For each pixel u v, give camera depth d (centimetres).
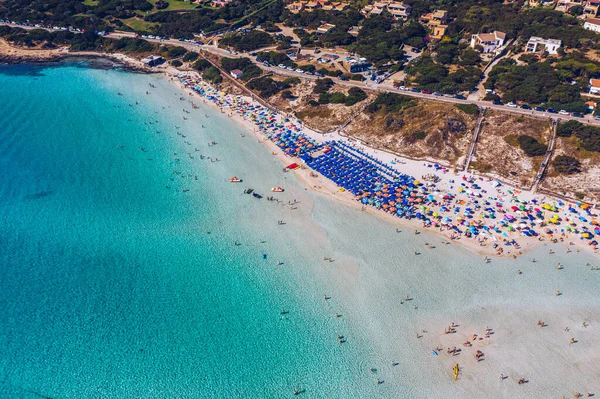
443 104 10769
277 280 6962
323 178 9431
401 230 7906
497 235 7656
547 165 9006
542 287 6719
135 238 7819
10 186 9081
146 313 6397
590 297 6538
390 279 6938
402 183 9006
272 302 6588
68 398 5300
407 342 5959
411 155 9950
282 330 6159
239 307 6519
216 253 7500
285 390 5409
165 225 8138
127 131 11375
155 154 10381
